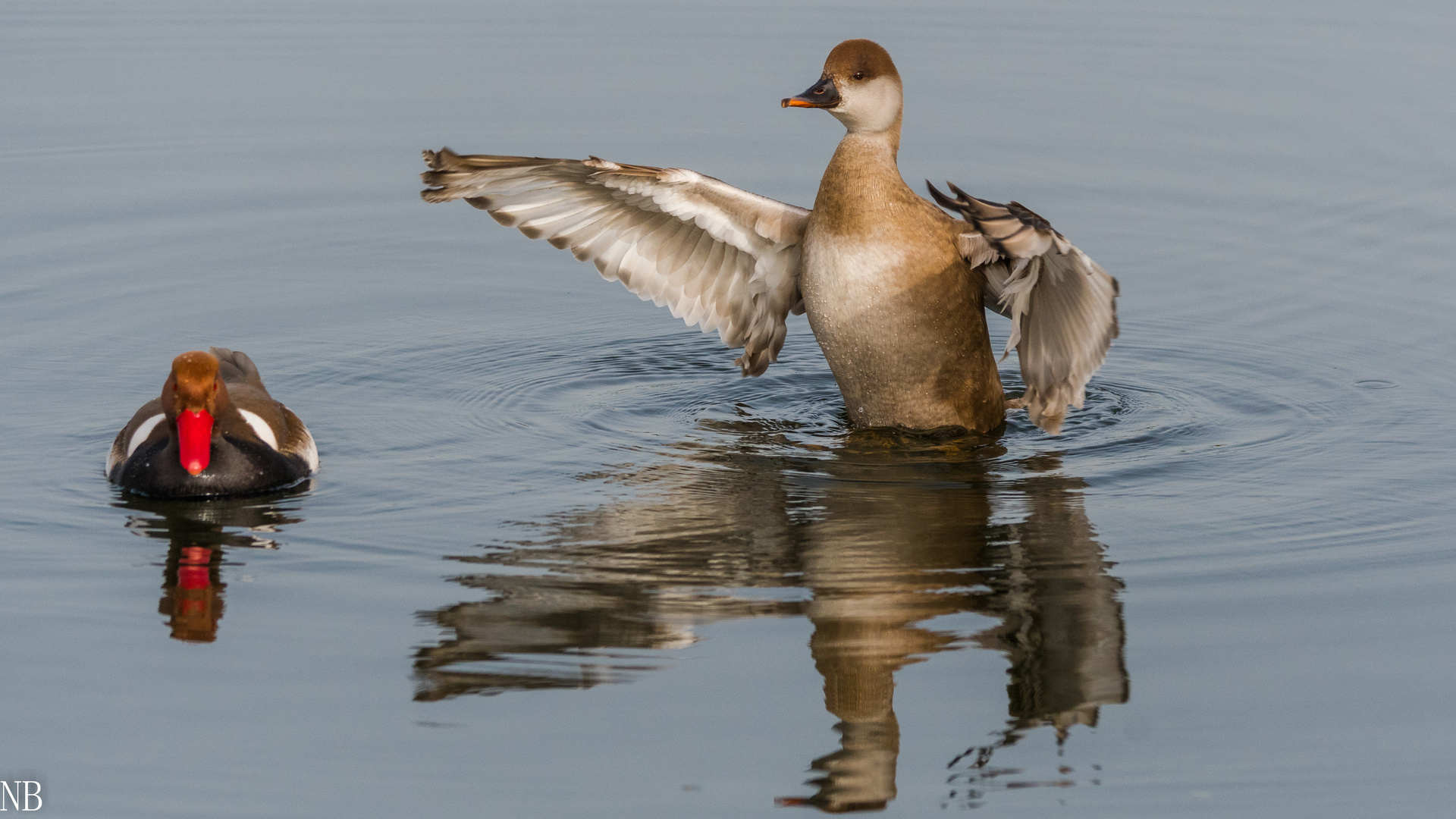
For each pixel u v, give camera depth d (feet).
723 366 53.57
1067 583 34.83
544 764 27.45
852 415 47.50
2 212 64.75
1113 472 42.45
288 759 27.58
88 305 56.13
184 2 96.53
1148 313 57.21
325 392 49.29
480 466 42.80
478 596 34.06
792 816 25.94
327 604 33.71
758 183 67.26
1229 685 30.30
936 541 37.32
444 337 55.06
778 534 37.65
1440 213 65.26
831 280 44.37
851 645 31.76
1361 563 36.04
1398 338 53.93
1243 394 49.49
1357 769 27.40
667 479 41.88
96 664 30.99
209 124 76.02
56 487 40.70
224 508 39.32
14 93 78.89
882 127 43.75
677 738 28.30
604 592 34.35
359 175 70.79
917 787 26.89
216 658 31.24
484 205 45.21
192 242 63.16
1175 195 67.72
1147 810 26.27
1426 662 31.14
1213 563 35.99
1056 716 29.09
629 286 48.39
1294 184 68.69
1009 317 59.41
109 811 26.07
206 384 39.65
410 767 27.37
